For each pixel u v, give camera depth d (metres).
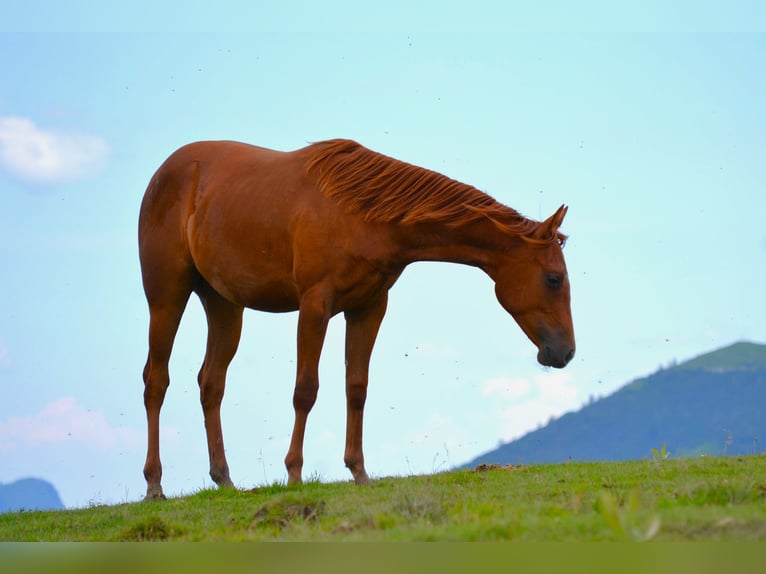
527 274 12.84
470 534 8.12
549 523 8.30
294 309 14.56
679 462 13.15
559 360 12.72
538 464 14.70
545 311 12.81
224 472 15.02
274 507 10.46
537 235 12.79
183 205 15.05
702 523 8.01
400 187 13.09
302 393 13.24
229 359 15.37
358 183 13.19
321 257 13.19
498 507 9.62
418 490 10.69
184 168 15.18
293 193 13.71
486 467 14.38
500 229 12.84
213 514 11.80
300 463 13.34
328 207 13.30
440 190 13.09
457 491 11.52
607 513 7.57
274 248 13.84
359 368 13.73
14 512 14.69
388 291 13.83
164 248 15.13
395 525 9.06
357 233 13.14
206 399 15.23
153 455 14.81
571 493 10.72
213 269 14.52
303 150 14.14
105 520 12.51
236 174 14.55
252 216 14.00
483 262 13.12
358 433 13.70
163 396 15.14
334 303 13.33
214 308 15.35
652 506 9.27
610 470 12.91
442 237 13.09
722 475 11.59
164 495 14.62
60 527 12.50
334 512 10.49
